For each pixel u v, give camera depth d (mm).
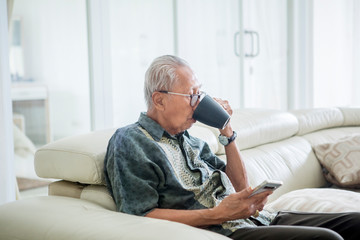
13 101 2521
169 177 1466
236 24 3826
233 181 1773
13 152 2400
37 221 1408
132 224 1307
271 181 1334
